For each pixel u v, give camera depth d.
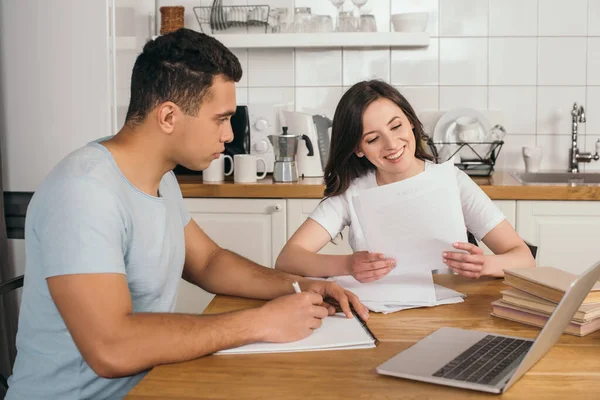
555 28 3.41
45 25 2.74
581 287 1.12
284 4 3.49
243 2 3.49
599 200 2.85
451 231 1.56
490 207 1.93
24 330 1.36
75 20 2.73
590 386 1.05
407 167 1.85
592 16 3.39
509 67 3.44
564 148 3.46
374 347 1.24
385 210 1.57
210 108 1.31
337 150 1.92
